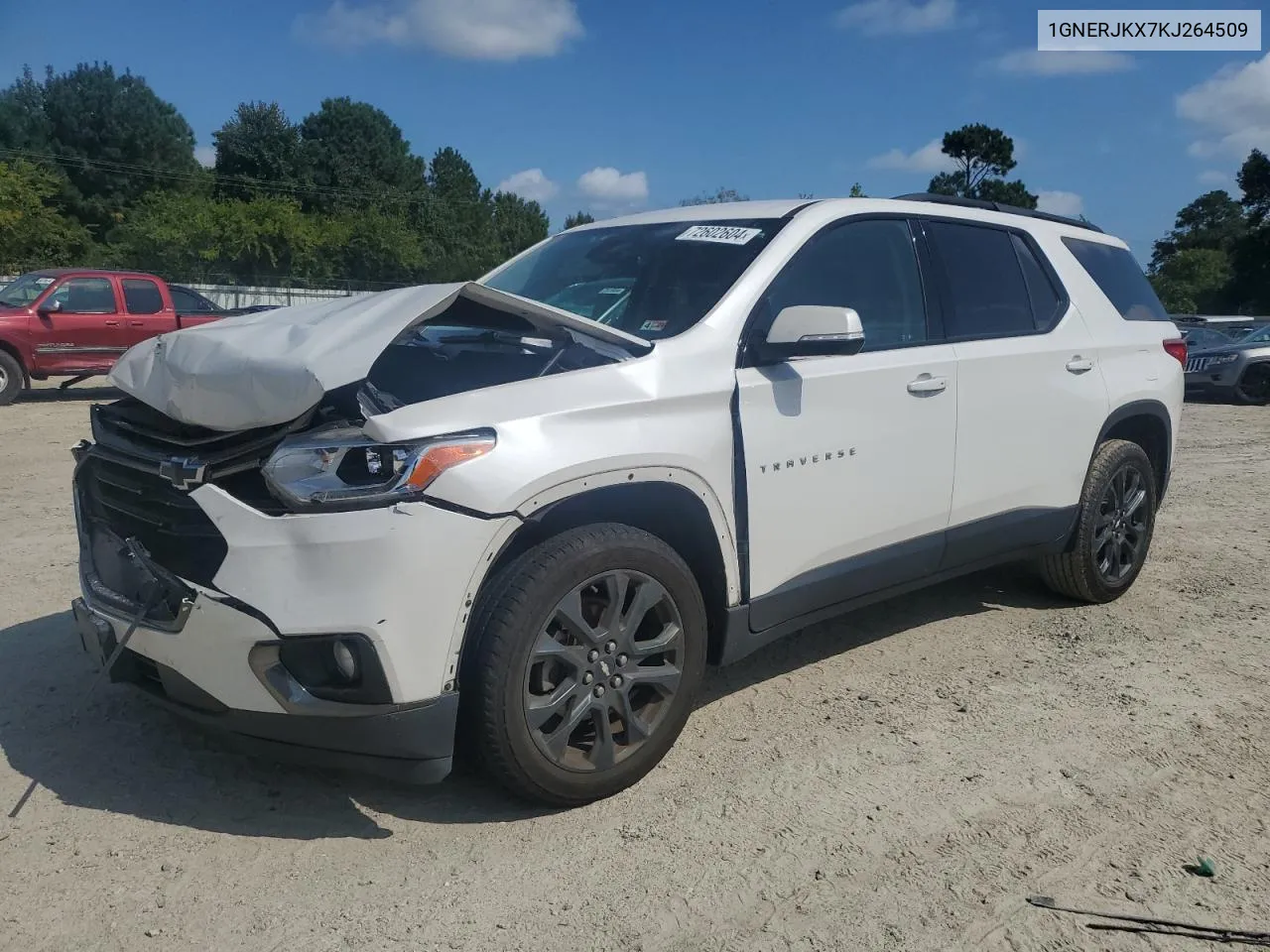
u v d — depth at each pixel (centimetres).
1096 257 514
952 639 462
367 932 251
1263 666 429
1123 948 249
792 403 348
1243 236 6034
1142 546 521
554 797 301
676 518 334
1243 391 1559
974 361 414
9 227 4191
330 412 290
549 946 247
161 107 7012
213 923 253
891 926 256
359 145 7381
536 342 338
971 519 423
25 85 6769
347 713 269
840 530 369
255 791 318
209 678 276
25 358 1352
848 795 319
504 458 279
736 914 260
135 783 320
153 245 4941
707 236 388
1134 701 393
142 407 340
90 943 245
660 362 320
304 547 263
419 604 267
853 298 385
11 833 291
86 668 407
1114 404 484
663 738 322
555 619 292
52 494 754
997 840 295
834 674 419
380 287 5612
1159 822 306
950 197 455
